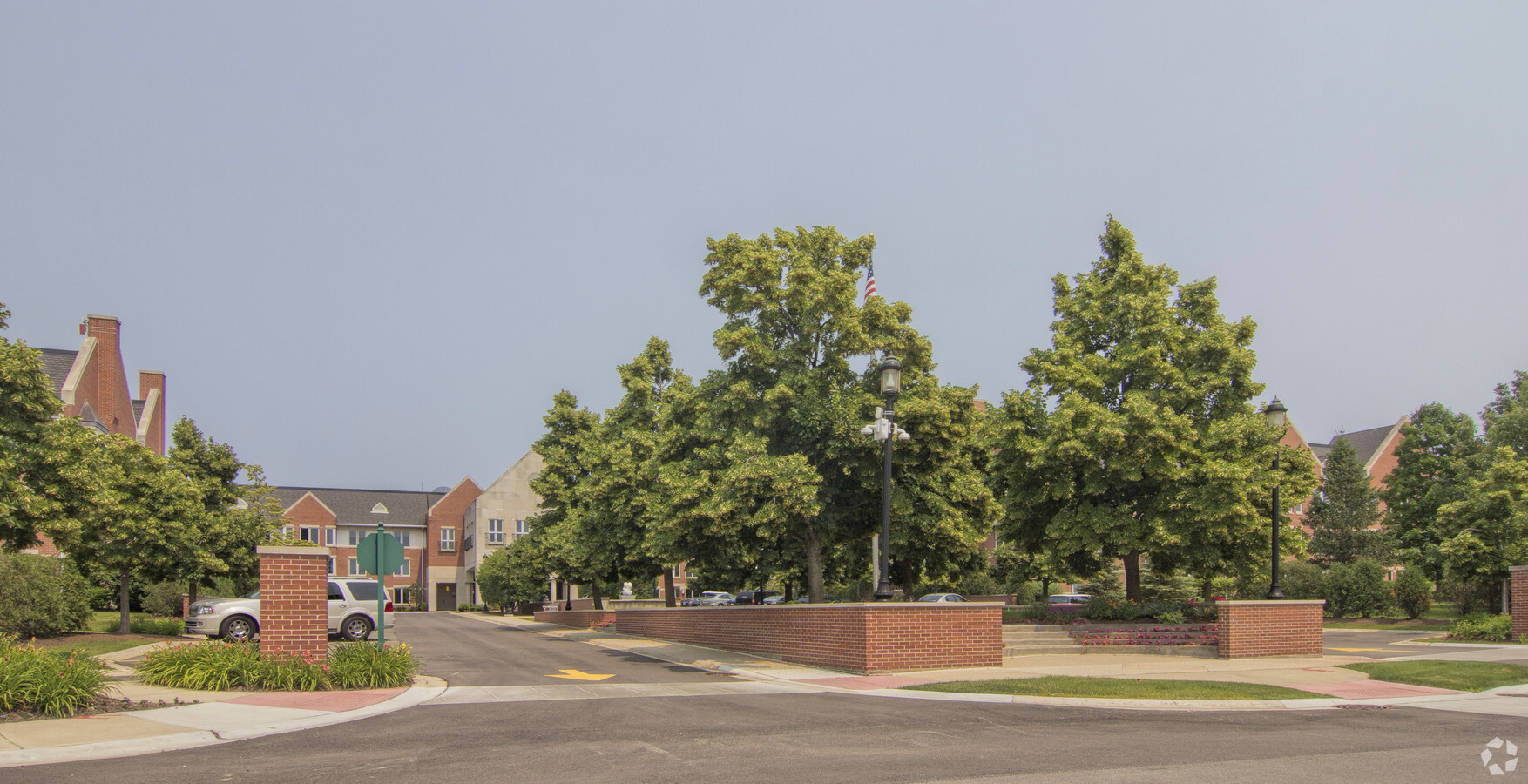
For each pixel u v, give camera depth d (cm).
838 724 1162
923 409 2122
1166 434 2327
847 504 2367
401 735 1067
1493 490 3681
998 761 906
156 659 1547
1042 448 2495
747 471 2031
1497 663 1942
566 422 4606
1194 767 879
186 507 2828
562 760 907
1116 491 2548
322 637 1573
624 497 3666
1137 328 2606
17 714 1162
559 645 2839
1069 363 2609
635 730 1105
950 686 1559
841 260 2556
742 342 2300
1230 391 2644
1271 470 2488
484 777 828
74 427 2248
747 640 2383
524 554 5166
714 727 1136
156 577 2867
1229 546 2619
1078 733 1100
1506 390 5081
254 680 1478
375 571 1667
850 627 1881
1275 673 1839
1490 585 3741
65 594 2647
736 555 3112
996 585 5222
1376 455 6844
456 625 4828
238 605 2458
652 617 3161
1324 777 838
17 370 2091
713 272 2450
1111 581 3800
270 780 819
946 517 2459
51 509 2103
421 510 9162
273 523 3691
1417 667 1834
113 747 977
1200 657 2167
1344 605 4625
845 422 2161
